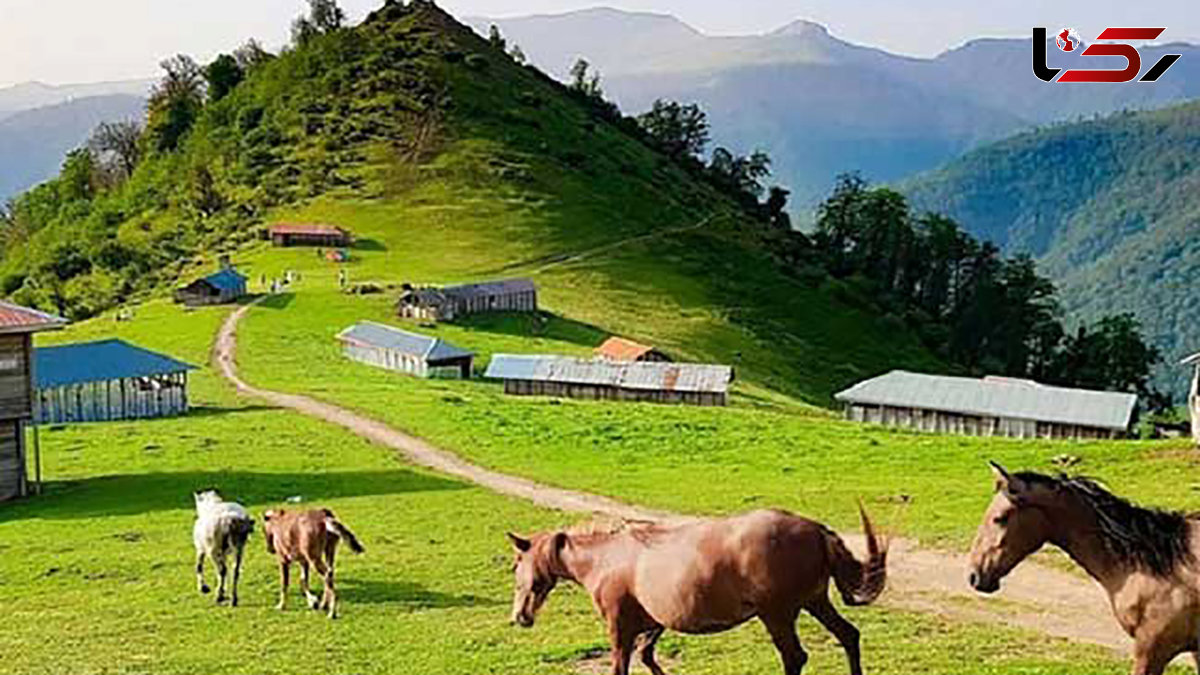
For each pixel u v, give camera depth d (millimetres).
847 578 16922
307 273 135750
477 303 117250
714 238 176625
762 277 164875
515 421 65938
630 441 59688
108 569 35406
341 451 57656
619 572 18219
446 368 93000
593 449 57750
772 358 130500
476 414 68250
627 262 155750
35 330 49906
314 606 29484
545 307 126625
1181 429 93938
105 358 73438
